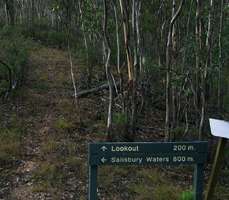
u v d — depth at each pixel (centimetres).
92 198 626
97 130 1166
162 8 1471
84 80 1667
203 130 1150
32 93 1444
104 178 882
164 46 1459
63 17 2456
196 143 621
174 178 940
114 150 608
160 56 1465
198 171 643
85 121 1218
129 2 1221
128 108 1139
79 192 828
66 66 1898
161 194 823
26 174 888
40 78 1641
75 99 1401
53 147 1014
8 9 2894
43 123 1193
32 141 1065
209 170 1034
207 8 1160
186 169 993
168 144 614
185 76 1147
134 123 1119
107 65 1095
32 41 2464
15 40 2058
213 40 1215
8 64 1466
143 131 1226
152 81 1496
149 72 1444
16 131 1099
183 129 1223
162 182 898
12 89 1366
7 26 2469
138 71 1160
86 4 1237
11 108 1277
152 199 813
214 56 1205
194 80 1270
